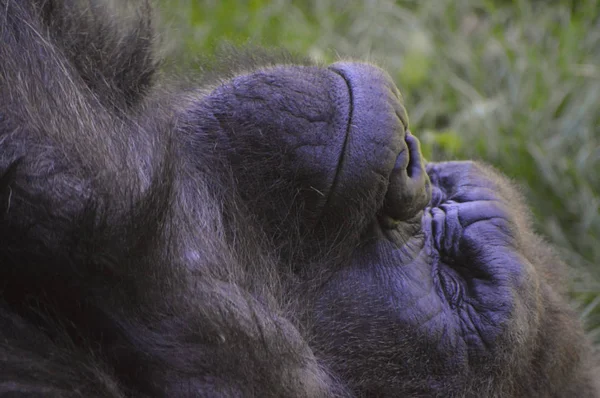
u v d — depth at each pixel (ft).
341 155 8.86
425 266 9.07
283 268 8.94
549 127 11.87
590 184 11.28
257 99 8.93
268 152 8.90
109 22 9.50
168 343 8.64
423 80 12.54
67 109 8.75
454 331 9.03
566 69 12.43
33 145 8.59
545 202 11.03
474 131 11.58
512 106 12.01
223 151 8.94
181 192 8.86
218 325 8.67
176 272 8.68
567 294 9.57
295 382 8.77
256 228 8.93
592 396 9.47
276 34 12.67
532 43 13.34
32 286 8.61
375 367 8.96
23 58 8.79
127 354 8.64
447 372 9.01
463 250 9.11
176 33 11.19
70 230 8.55
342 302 8.96
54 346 8.59
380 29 13.30
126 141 8.82
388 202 8.97
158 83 9.50
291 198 8.90
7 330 8.59
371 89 8.93
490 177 9.33
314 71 8.96
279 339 8.77
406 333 8.98
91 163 8.63
